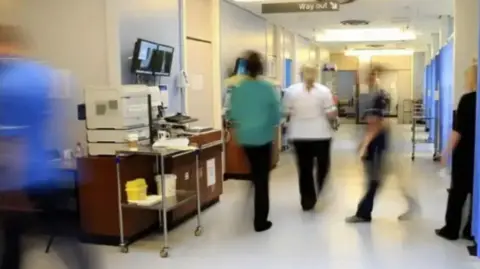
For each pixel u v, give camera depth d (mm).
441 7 9148
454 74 7035
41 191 2943
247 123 4777
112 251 4418
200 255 4293
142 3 5578
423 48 18359
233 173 7828
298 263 4062
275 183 7426
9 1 4703
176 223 5242
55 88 2943
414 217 5367
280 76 11922
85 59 5105
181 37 6562
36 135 2824
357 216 5258
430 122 13031
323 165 5742
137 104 4598
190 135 5402
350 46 17797
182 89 6613
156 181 4719
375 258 4148
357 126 17891
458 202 4516
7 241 2996
